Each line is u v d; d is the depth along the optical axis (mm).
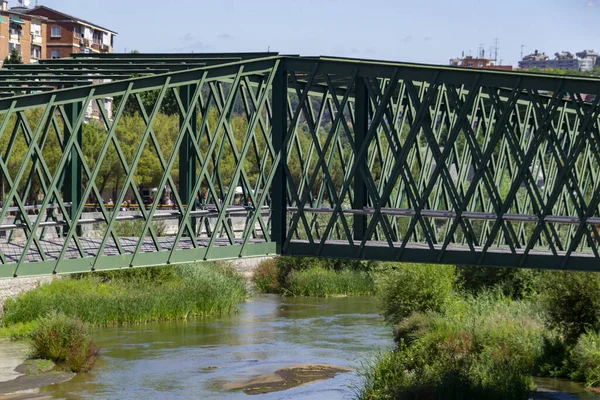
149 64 25234
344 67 21875
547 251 22438
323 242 21906
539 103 19781
